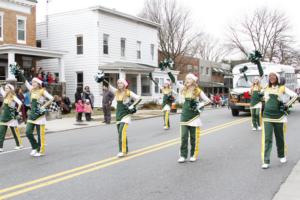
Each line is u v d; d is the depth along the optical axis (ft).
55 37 105.40
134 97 30.60
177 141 39.06
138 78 105.19
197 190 20.97
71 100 102.89
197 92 28.02
